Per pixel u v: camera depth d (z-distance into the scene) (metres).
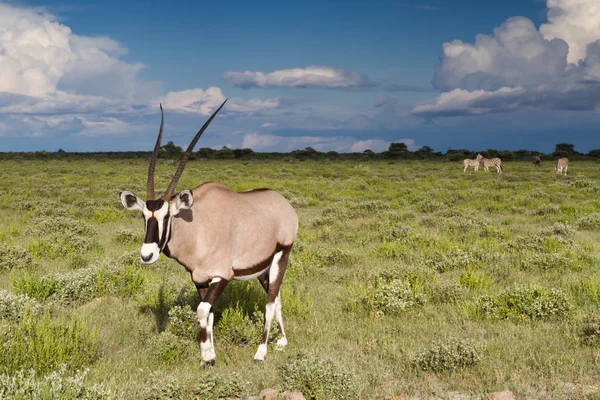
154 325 6.73
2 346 5.15
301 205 22.34
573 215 17.52
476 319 7.10
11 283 8.43
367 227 15.25
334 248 11.38
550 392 4.75
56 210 17.34
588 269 9.83
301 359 4.99
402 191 27.94
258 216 5.75
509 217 18.00
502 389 4.82
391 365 5.53
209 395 4.57
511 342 6.10
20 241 12.52
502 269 9.84
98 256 10.98
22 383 4.38
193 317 6.36
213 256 5.39
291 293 7.96
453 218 16.38
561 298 7.18
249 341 6.25
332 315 7.34
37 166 55.75
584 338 6.09
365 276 9.28
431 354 5.48
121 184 31.53
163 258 10.59
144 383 4.94
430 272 9.02
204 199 5.49
